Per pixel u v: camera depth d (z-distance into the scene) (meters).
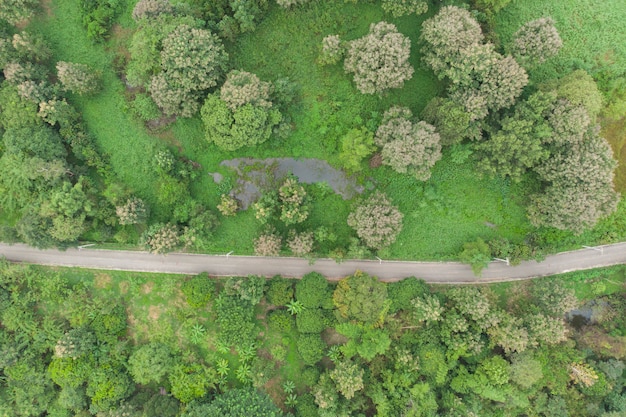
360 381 49.00
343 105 51.41
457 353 49.38
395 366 50.28
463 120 45.41
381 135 47.78
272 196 50.38
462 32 43.88
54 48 51.44
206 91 49.56
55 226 49.00
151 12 46.38
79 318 52.12
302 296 50.53
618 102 49.34
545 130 44.81
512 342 47.97
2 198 50.88
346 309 48.81
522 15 50.44
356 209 50.72
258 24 50.47
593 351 51.59
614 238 52.50
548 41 44.31
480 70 44.19
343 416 49.41
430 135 44.84
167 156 50.53
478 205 52.59
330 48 47.12
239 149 52.41
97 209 51.16
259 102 46.75
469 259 50.91
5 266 51.97
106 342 52.75
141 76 48.12
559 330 47.88
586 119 44.00
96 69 51.34
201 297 50.94
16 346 52.25
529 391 49.19
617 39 50.38
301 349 51.56
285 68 51.25
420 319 49.78
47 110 48.78
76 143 51.00
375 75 45.62
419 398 49.00
